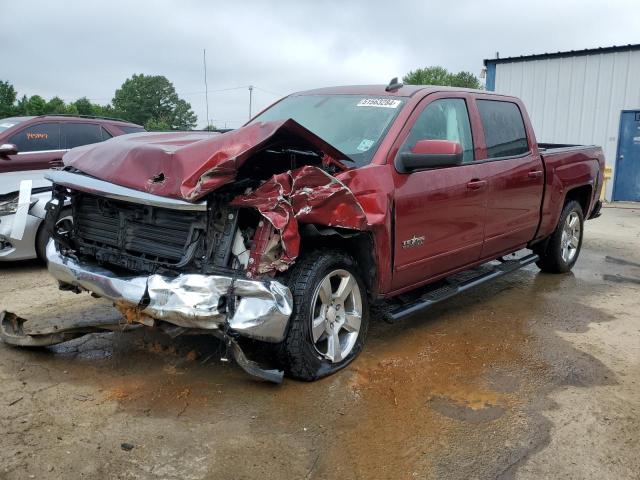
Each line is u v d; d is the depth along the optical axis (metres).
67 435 3.04
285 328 3.38
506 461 2.99
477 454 3.05
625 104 14.77
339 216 3.56
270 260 3.31
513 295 5.97
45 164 8.79
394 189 4.00
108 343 4.25
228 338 3.25
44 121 8.96
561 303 5.73
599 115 15.12
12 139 8.58
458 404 3.58
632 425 3.39
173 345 4.24
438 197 4.38
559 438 3.23
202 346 4.23
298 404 3.46
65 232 4.21
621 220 11.80
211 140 3.40
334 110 4.68
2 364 3.85
